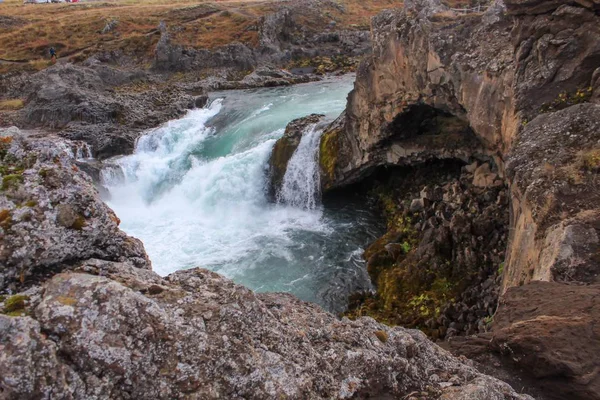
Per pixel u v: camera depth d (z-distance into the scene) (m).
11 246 3.57
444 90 16.47
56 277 3.37
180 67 44.16
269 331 3.84
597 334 5.76
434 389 4.26
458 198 16.75
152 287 3.71
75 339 3.01
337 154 21.80
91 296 3.17
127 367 3.07
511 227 10.80
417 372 4.50
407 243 17.09
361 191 22.67
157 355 3.21
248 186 23.28
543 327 5.93
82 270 3.75
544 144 10.20
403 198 20.27
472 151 17.41
